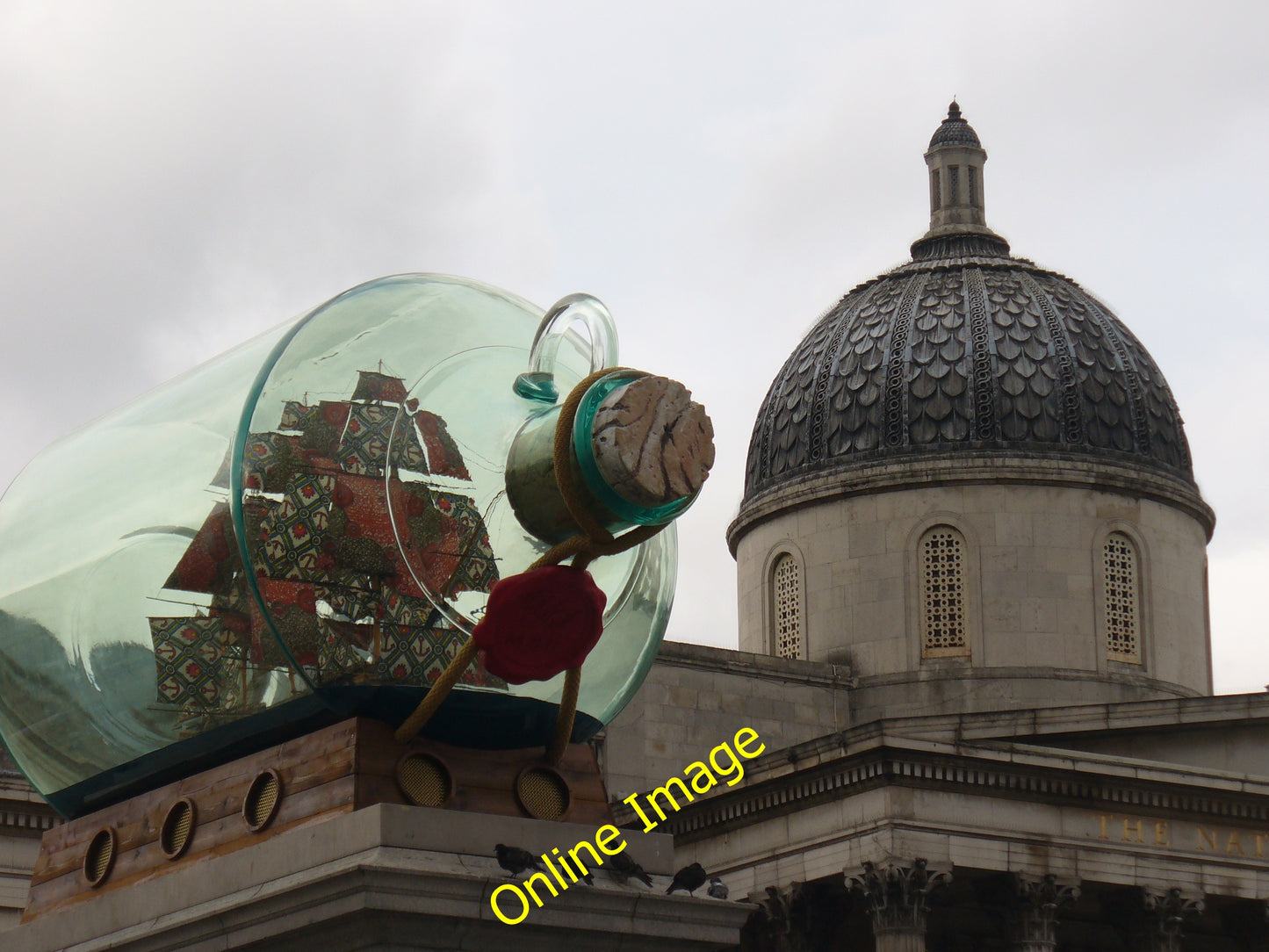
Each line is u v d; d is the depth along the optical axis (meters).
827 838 46.72
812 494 61.81
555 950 7.93
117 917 8.48
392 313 8.53
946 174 67.12
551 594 7.88
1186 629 61.72
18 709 9.32
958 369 61.59
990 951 52.41
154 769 8.78
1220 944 53.25
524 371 8.52
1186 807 48.25
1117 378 62.25
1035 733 48.84
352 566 8.10
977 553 60.12
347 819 7.81
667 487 7.75
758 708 57.78
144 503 8.89
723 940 8.23
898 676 59.59
